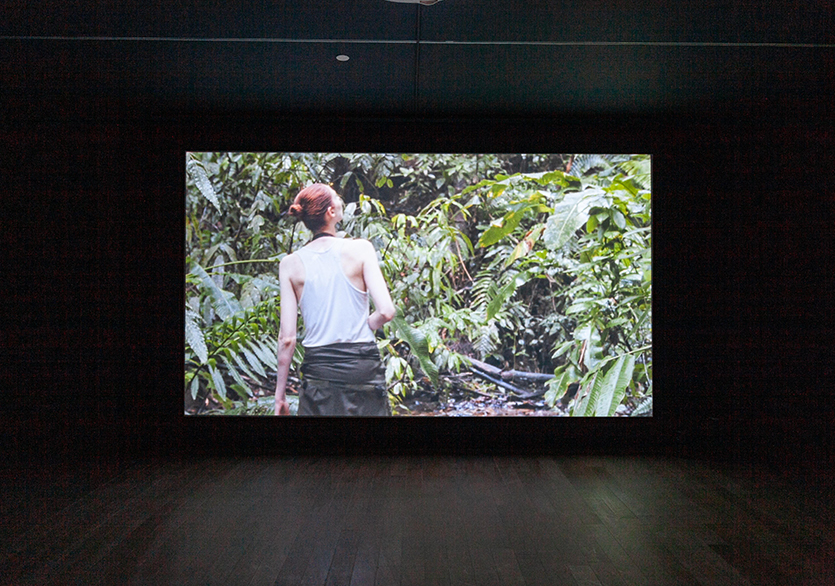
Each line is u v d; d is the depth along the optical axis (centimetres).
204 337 552
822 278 556
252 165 557
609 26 405
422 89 505
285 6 379
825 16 390
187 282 553
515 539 351
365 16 392
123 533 359
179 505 407
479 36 420
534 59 453
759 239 556
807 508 402
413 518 383
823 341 554
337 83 493
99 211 550
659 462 514
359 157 560
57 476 474
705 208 559
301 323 556
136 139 552
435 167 561
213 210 555
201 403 551
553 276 560
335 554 330
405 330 557
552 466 502
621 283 560
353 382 556
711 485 452
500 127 562
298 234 557
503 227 561
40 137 552
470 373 557
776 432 553
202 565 316
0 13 387
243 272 555
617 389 556
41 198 551
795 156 557
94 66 463
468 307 559
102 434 546
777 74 480
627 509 400
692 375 556
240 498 421
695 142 561
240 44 430
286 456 531
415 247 559
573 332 558
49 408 546
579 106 539
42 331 547
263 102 532
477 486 449
